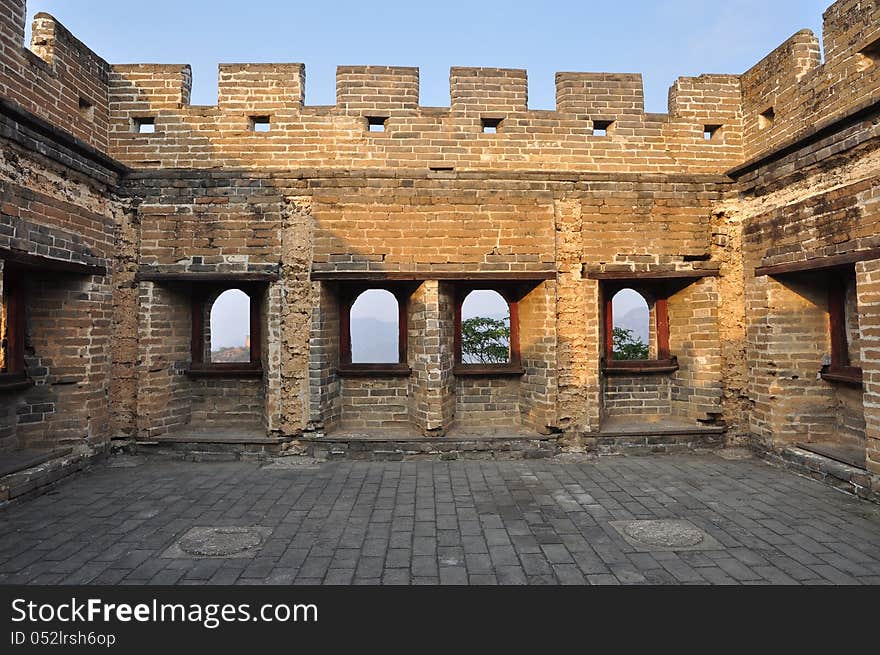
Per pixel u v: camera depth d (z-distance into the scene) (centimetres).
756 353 790
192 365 861
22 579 419
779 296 755
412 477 701
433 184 797
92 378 741
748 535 503
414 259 791
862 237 599
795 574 425
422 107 832
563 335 814
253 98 820
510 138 835
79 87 742
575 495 625
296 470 735
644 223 821
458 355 874
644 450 816
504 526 528
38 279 715
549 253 804
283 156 817
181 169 803
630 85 854
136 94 814
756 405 792
